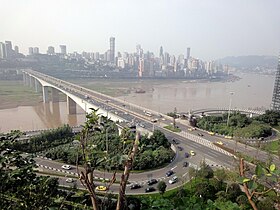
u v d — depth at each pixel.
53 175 28.34
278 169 3.13
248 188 3.21
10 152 5.11
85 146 3.50
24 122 61.44
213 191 22.64
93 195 3.38
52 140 41.12
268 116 50.81
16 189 4.91
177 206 4.49
